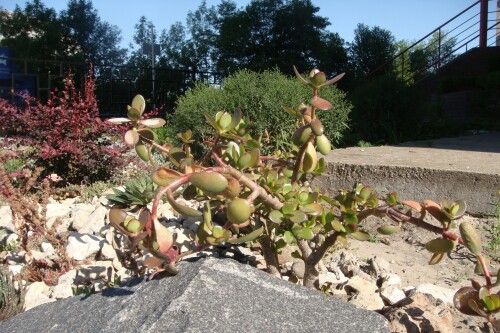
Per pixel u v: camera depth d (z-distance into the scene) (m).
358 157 6.11
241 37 19.92
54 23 21.09
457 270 3.95
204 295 2.02
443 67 16.42
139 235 1.85
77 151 6.57
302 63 19.80
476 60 16.16
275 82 8.05
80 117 6.80
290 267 3.63
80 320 2.13
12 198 3.88
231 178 2.05
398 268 3.98
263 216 2.79
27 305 3.25
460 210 2.20
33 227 3.94
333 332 1.99
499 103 13.77
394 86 10.27
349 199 2.63
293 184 2.80
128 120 2.39
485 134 10.23
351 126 10.34
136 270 3.67
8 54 19.55
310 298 2.17
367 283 3.30
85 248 3.94
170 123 9.70
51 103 7.03
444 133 10.92
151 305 2.04
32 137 6.84
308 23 19.95
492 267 3.98
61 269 3.74
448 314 2.86
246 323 1.95
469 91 14.19
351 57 24.06
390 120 10.22
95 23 22.28
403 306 2.83
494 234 4.39
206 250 3.82
